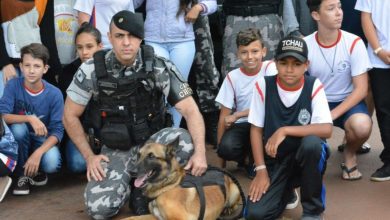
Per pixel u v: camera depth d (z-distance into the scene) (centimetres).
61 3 511
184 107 411
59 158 469
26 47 453
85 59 481
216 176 391
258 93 396
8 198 458
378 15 473
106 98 400
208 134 581
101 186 404
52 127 470
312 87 384
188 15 521
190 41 531
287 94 385
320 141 372
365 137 459
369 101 535
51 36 502
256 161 396
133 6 529
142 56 401
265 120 395
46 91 468
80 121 428
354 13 513
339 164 518
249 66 465
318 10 451
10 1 486
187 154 399
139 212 408
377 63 473
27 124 465
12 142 433
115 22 384
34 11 493
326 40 459
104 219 404
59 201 449
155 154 357
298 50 371
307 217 387
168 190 359
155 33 525
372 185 464
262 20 524
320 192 383
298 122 386
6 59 486
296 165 391
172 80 410
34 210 432
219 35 600
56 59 505
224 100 483
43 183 485
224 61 545
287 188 399
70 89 412
